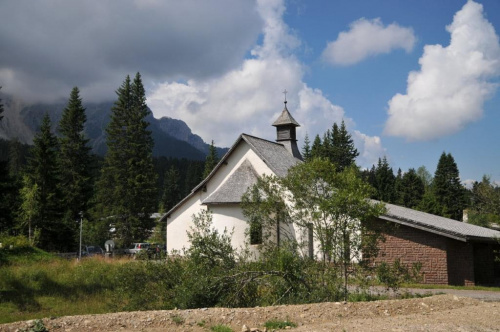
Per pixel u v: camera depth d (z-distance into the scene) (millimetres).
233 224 25953
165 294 13539
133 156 57812
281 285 12805
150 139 60469
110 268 21984
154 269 13633
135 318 9344
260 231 14500
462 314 9742
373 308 10234
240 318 9414
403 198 73438
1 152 135125
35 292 18703
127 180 56094
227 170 31531
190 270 13070
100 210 57094
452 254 20891
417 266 12812
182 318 9367
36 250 27453
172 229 33406
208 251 13516
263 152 30531
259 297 13109
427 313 9891
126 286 13773
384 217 20594
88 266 22609
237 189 27031
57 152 54062
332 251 12273
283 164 31094
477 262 24844
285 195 13867
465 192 70125
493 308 10430
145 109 60188
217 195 26766
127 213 54781
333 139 77125
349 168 13352
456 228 21641
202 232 14922
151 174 57406
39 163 44406
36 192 41281
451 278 20656
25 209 40406
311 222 13133
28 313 16359
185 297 12586
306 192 13359
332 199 12234
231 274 13016
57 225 42750
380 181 80438
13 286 18781
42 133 46125
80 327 8844
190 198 33062
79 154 55312
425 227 19891
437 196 69250
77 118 56156
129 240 54344
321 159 13336
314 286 12539
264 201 14078
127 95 59875
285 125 37844
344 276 12812
